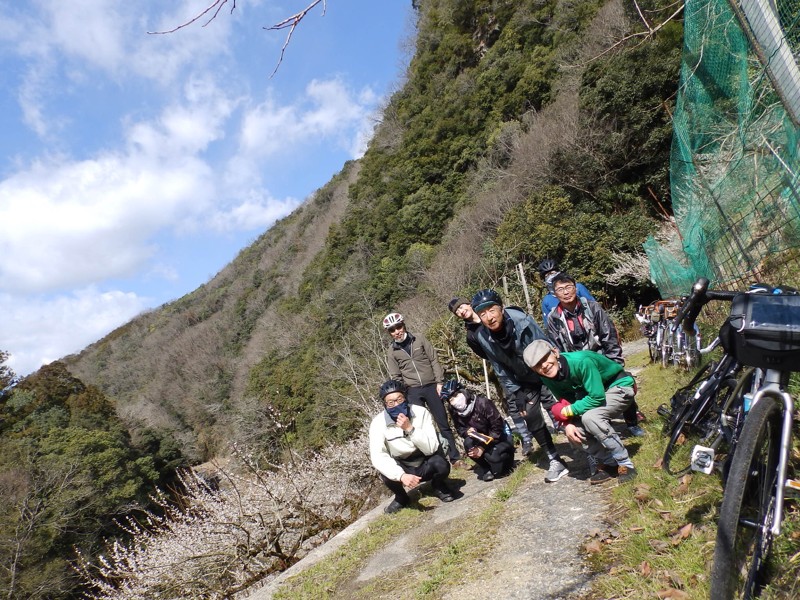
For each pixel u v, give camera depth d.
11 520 19.44
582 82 18.94
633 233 15.52
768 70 2.96
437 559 3.67
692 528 2.66
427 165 33.38
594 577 2.69
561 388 3.60
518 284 13.45
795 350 1.85
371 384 12.03
